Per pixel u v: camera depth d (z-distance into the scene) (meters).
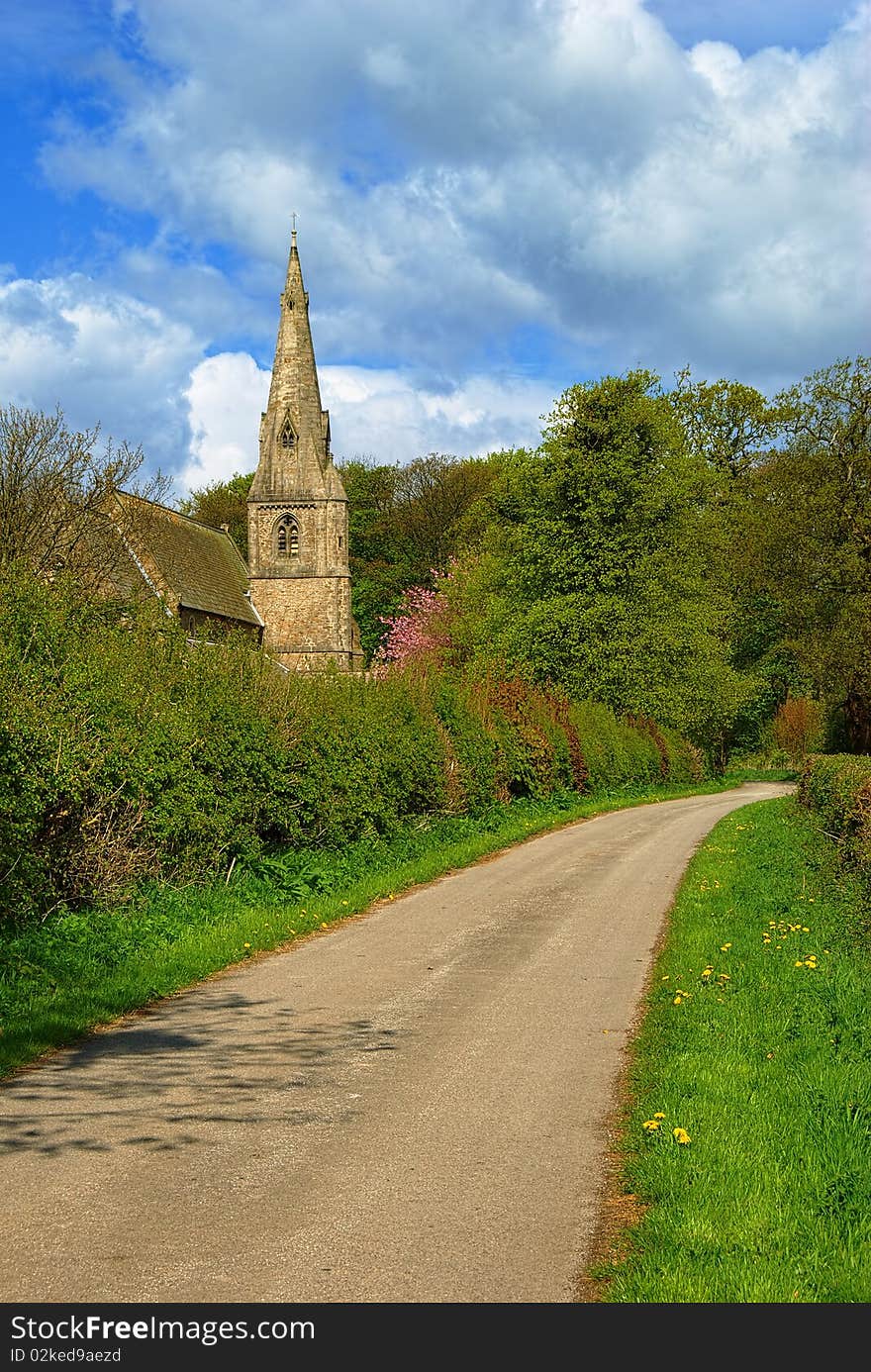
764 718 70.06
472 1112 6.71
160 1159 5.88
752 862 18.73
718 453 59.00
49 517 27.80
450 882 17.72
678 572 47.50
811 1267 4.61
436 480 80.19
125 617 17.36
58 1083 7.23
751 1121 6.29
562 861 20.58
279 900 14.55
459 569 57.66
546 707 37.78
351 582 79.50
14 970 9.79
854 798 16.61
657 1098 6.72
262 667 18.47
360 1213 5.21
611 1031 8.60
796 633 52.22
